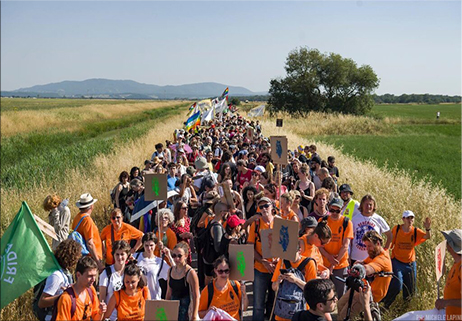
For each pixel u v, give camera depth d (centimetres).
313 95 6569
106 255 728
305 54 6500
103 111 7856
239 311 551
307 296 453
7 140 3694
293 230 515
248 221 722
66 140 4088
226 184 689
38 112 6347
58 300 477
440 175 2055
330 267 654
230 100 10600
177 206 737
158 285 597
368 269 585
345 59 6500
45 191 1378
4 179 1830
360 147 3184
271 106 6831
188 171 1101
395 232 719
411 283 714
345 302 556
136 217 815
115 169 1716
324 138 3822
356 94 6631
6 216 1163
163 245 656
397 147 3244
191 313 538
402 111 10294
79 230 687
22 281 512
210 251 690
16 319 675
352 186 1382
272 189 835
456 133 4684
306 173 938
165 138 3039
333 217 661
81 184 1427
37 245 527
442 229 916
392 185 1265
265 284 638
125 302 529
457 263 506
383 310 679
